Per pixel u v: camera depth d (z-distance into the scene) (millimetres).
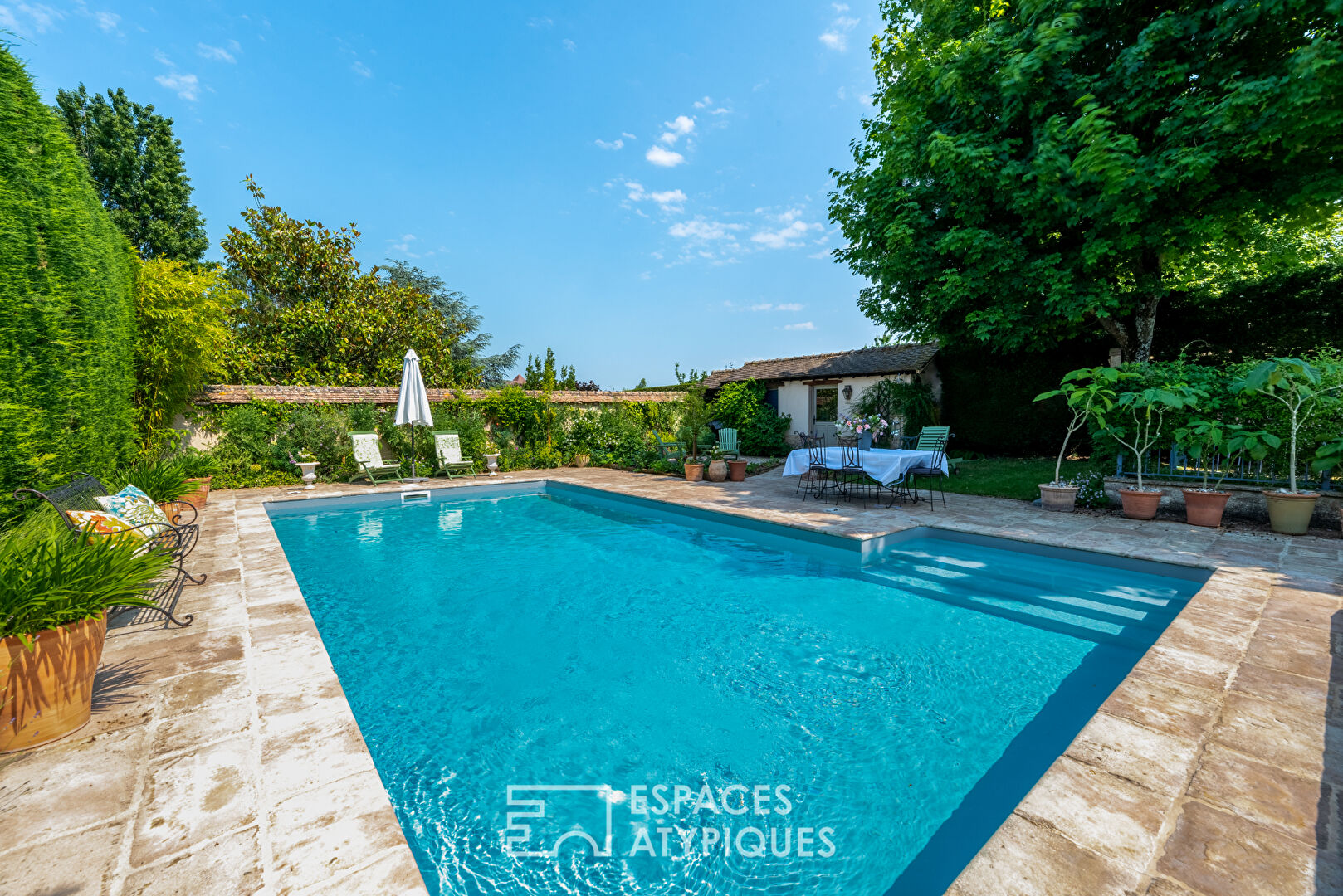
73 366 5406
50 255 5227
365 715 3221
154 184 19391
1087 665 3709
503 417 15492
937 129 8992
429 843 2238
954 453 14312
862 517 7664
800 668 3762
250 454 11773
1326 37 6297
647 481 12305
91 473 5746
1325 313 9344
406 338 21281
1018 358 13430
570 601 5172
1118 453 8039
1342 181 6938
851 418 16266
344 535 7988
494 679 3658
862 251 11391
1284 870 1624
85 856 1788
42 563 2609
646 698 3400
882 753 2797
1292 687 2805
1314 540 6051
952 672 3645
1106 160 7172
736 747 2885
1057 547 6059
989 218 9438
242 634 3730
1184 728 2443
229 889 1654
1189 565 5180
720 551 7012
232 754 2373
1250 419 6910
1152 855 1694
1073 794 2000
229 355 16578
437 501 10953
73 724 2549
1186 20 7109
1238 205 7617
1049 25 7824
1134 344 10484
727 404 18297
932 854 2148
